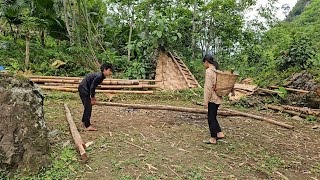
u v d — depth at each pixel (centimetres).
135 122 605
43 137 385
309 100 794
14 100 369
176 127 584
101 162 397
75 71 1141
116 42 1561
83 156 393
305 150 499
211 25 1522
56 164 378
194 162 415
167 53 1230
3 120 359
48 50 1247
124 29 1548
